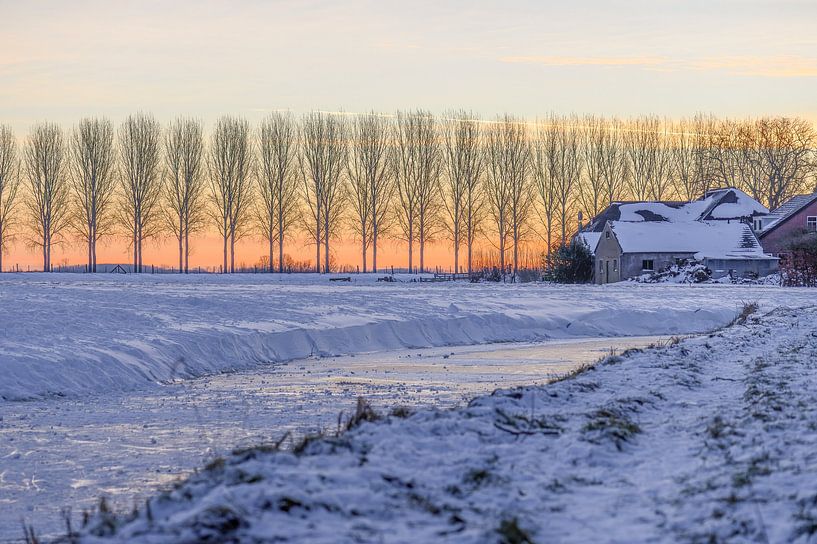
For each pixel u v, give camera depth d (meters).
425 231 124.94
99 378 25.00
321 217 123.62
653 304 54.09
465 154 125.31
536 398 16.55
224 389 24.83
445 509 8.80
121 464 15.00
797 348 25.69
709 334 35.41
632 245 101.94
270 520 7.95
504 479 10.16
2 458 15.45
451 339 40.84
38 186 120.31
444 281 106.25
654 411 15.77
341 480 9.54
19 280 83.62
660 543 7.89
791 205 110.56
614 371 21.33
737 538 7.94
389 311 45.12
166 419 19.52
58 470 14.59
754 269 100.12
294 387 25.14
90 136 120.25
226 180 121.69
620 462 11.40
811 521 8.23
